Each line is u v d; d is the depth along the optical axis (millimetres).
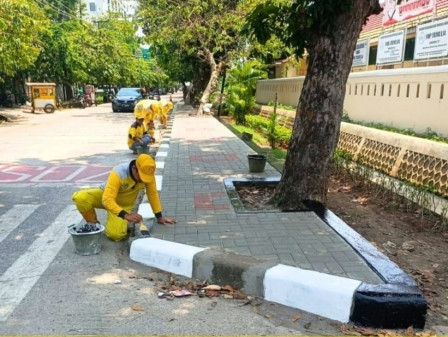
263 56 21625
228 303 3529
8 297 3611
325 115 5500
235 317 3316
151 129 12844
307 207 5543
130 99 28422
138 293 3688
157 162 9047
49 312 3371
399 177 7020
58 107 32312
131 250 4387
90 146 12539
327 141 5566
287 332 3119
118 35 45875
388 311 3164
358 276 3617
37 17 20656
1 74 25125
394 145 7516
